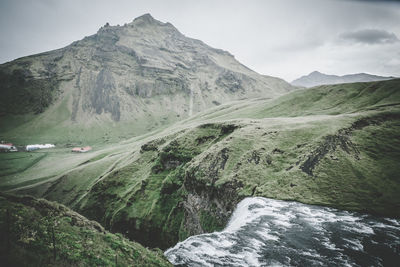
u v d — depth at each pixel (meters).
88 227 17.81
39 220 15.66
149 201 85.56
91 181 127.81
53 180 134.50
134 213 82.81
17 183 149.50
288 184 50.38
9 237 12.34
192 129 104.69
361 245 28.44
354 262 24.75
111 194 101.75
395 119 65.88
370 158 52.53
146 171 104.81
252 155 63.69
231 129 90.12
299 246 27.97
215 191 60.00
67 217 17.88
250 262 24.11
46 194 124.94
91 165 144.25
